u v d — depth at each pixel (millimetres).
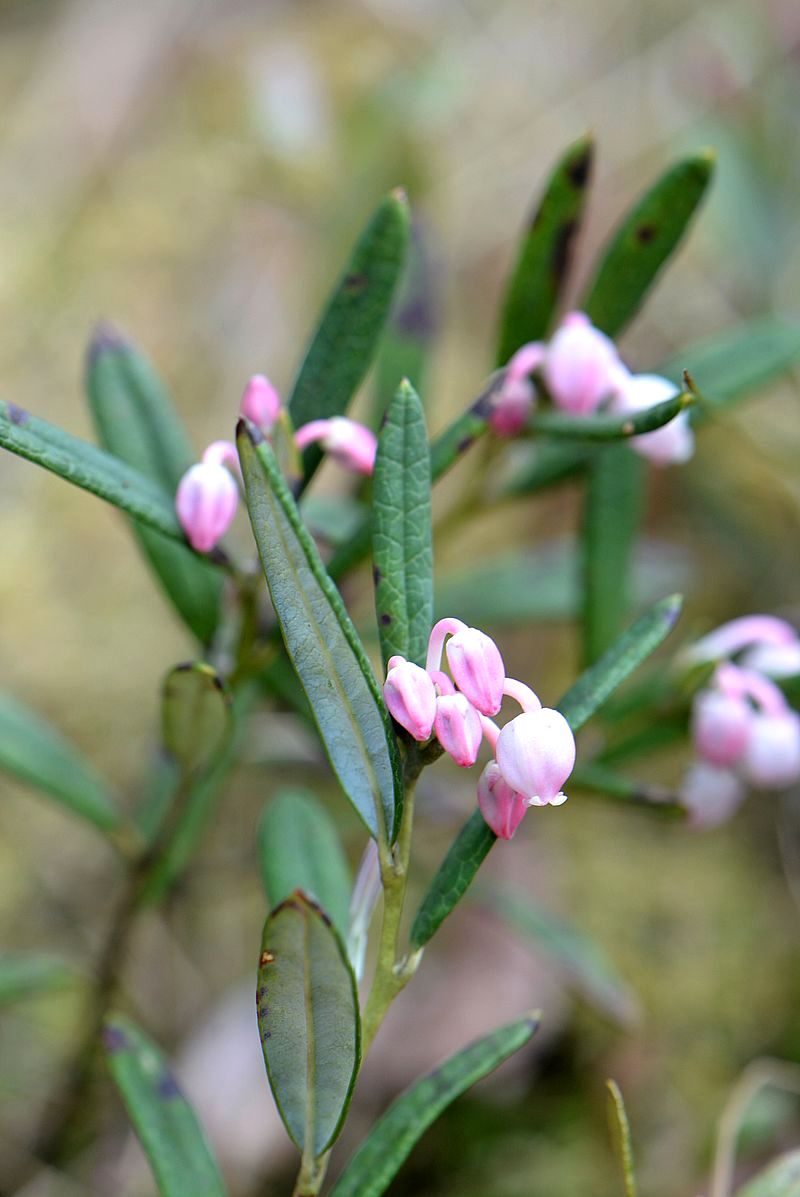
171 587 267
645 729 275
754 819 383
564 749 212
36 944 344
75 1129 301
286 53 472
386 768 212
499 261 510
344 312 246
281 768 306
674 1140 321
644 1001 346
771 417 444
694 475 443
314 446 245
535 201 524
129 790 376
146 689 397
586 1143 321
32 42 572
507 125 539
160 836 270
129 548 429
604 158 540
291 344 477
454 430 251
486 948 350
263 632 255
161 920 350
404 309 288
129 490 236
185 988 342
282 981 209
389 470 218
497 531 434
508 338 271
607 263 264
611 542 287
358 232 436
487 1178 314
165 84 546
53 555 422
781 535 436
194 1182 237
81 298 483
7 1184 304
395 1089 327
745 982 351
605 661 227
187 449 268
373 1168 224
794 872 369
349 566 258
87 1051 289
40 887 354
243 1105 313
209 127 531
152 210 511
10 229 500
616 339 269
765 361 279
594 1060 336
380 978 216
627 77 548
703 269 498
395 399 218
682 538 438
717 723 262
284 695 272
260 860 255
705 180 257
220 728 245
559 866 373
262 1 566
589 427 252
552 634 412
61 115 536
